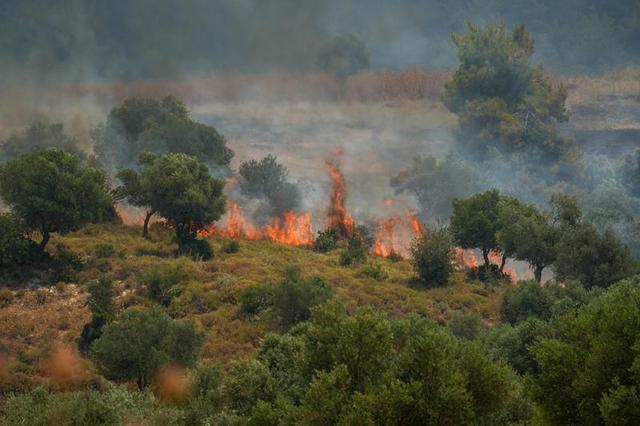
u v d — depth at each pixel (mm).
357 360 34469
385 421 31391
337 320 36688
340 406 32625
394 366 33906
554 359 33625
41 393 46719
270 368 50781
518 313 83062
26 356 66562
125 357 58500
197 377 53406
